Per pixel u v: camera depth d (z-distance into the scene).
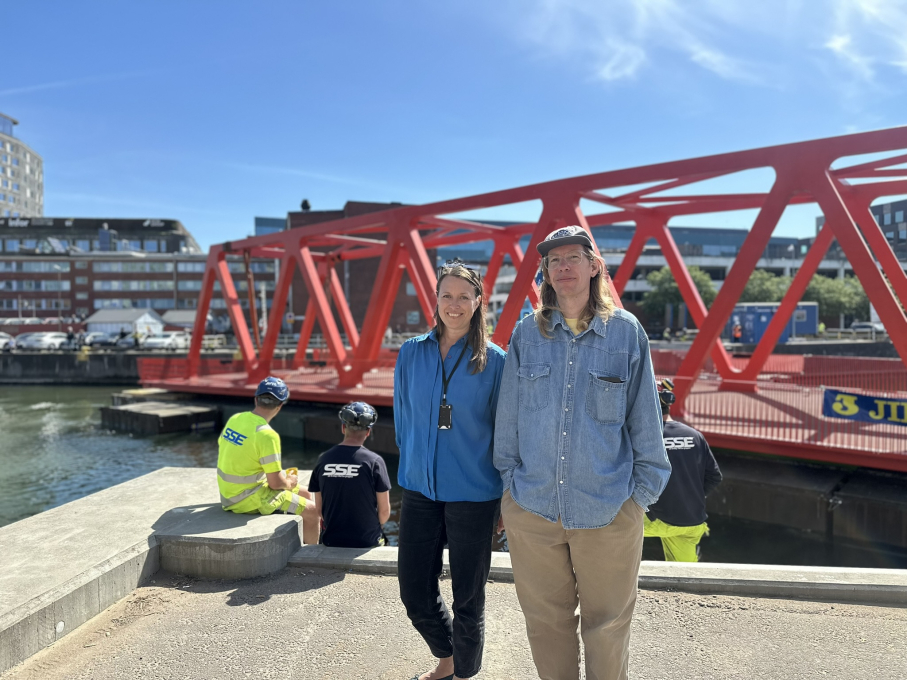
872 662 2.60
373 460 4.27
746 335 32.25
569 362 2.02
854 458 7.71
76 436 17.28
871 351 29.36
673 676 2.53
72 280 64.19
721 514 8.13
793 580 3.22
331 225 16.59
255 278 62.91
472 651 2.33
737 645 2.75
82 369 34.31
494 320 36.56
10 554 3.35
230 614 3.15
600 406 1.97
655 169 10.20
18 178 112.81
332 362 16.75
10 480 12.52
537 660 2.17
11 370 34.38
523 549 2.09
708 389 13.51
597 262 2.08
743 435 8.67
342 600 3.30
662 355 13.42
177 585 3.51
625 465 1.97
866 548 6.90
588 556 2.00
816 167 8.73
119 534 3.68
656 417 2.01
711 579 3.29
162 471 5.33
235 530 3.74
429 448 2.35
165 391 21.69
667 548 4.49
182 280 65.00
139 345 39.31
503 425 2.16
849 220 8.41
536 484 2.01
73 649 2.80
